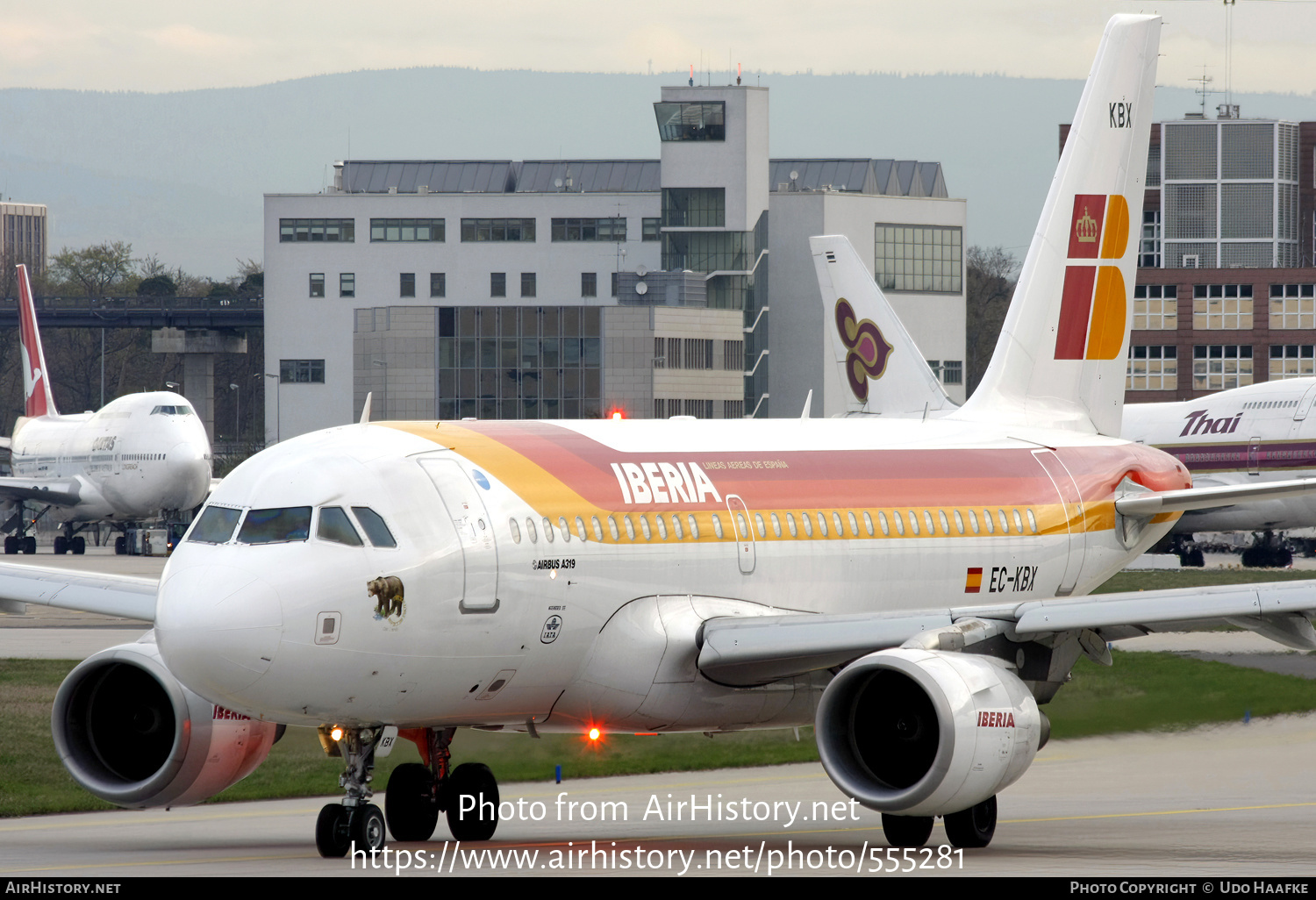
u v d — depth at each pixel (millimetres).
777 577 85000
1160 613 70062
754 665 78938
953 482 96750
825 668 78375
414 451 73188
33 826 82562
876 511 90938
